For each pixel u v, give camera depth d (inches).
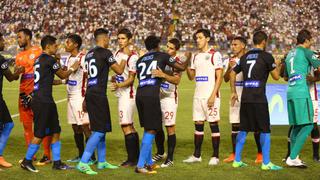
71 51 661.9
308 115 599.8
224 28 3270.2
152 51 589.3
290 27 3356.3
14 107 1259.8
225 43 3080.7
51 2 3491.6
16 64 669.3
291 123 615.2
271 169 594.6
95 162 641.0
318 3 3558.1
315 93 649.6
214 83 645.9
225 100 1441.9
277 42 3085.6
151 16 3393.2
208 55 645.3
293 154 606.2
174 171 589.0
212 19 3361.2
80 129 657.6
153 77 575.5
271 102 890.7
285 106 889.5
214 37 3112.7
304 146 757.9
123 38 627.5
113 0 3513.8
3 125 624.4
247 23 3353.8
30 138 668.1
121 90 628.1
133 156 626.2
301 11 3489.2
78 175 565.0
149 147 578.2
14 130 917.2
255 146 763.4
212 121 639.1
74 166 618.5
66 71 606.9
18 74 626.2
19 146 762.2
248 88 601.0
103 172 582.9
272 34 3221.0
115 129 935.7
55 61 592.1
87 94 581.0
